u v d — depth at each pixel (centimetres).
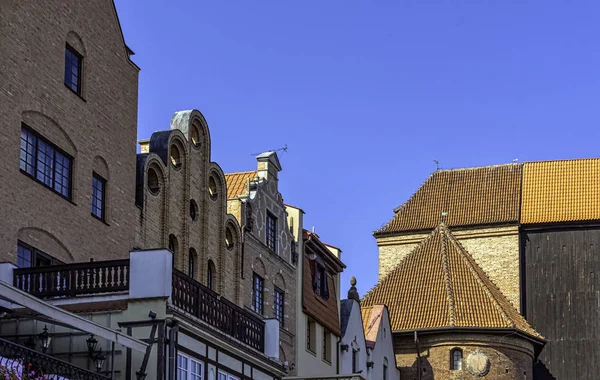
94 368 2861
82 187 3547
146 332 2875
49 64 3412
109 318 2900
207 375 3080
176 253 4069
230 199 4659
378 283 7638
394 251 8500
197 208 4244
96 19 3697
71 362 2886
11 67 3216
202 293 3103
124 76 3853
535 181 8625
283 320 5069
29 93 3300
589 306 8000
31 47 3322
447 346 7088
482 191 8650
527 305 8119
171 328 2900
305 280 5375
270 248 4922
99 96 3684
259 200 4841
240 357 3291
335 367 5778
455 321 7112
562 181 8556
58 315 2477
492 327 7075
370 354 6322
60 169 3459
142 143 4075
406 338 7156
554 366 7950
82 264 2964
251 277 4697
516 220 8231
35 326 2903
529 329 7325
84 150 3569
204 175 4303
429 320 7181
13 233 3180
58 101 3447
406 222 8550
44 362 2538
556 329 8012
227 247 4497
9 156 3183
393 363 6875
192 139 4281
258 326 3497
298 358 5191
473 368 7031
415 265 7706
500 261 8238
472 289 7419
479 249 8312
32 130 3319
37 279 2972
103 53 3728
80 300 2938
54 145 3425
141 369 2834
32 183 3288
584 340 7950
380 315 6675
